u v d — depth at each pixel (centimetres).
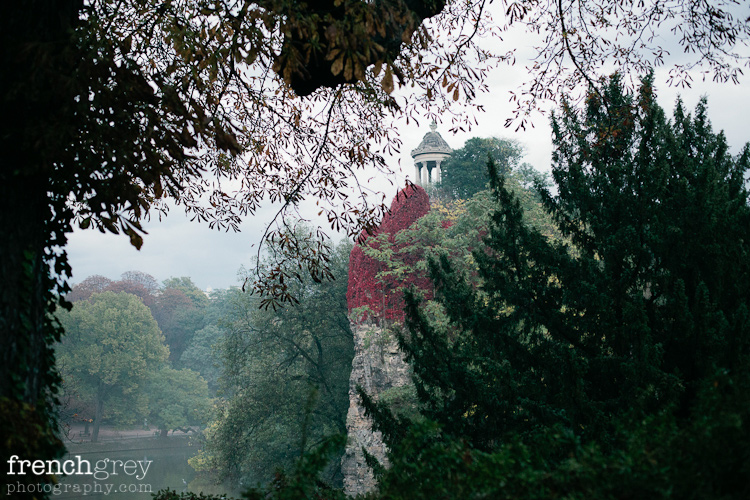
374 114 1055
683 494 384
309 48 666
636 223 1144
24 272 533
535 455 501
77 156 616
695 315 914
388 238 3256
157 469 5697
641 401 815
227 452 3550
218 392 3919
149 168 684
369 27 623
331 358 4047
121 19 820
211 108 830
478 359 1187
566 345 1045
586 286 1066
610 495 388
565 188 1303
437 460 505
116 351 7425
